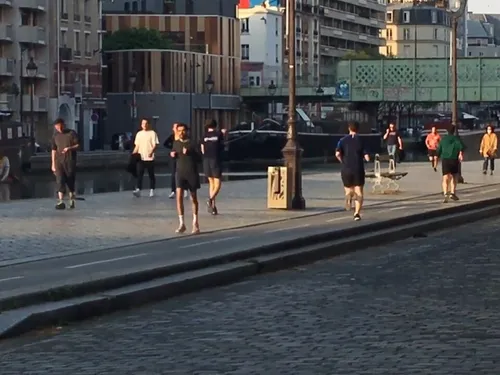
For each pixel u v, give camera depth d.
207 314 13.31
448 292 14.82
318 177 43.41
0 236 20.08
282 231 21.08
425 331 11.77
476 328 11.91
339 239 21.06
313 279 16.58
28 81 81.56
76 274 14.83
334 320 12.66
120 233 20.59
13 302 12.70
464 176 45.59
